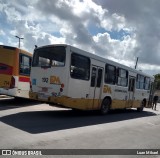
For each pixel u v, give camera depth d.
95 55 13.25
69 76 11.39
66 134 8.50
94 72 13.19
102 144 7.78
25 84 15.41
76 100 11.93
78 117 12.72
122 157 6.70
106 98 14.64
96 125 11.02
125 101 17.08
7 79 14.48
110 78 14.77
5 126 8.66
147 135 10.21
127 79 17.00
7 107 13.62
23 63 15.16
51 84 11.67
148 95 21.50
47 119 10.95
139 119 15.34
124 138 9.05
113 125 11.62
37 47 12.62
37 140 7.30
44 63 12.10
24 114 11.62
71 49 11.52
